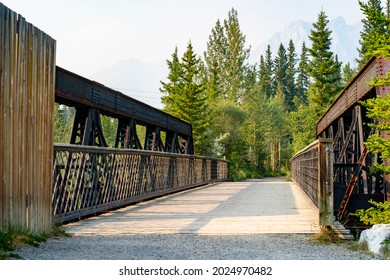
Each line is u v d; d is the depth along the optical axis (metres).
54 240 5.50
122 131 15.12
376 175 9.02
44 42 5.91
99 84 11.52
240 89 54.00
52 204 6.52
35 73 5.67
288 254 4.83
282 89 78.81
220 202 10.71
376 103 6.12
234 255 4.77
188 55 36.53
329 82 32.47
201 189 16.50
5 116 4.96
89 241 5.52
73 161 7.32
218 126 39.38
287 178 30.92
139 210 9.10
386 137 7.55
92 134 11.28
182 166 15.73
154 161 12.18
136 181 10.54
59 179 6.78
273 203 10.29
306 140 33.44
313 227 6.53
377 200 8.82
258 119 49.12
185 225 6.83
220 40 55.25
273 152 54.84
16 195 5.13
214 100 44.56
